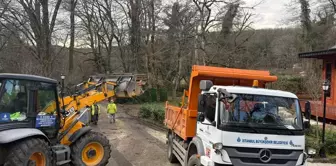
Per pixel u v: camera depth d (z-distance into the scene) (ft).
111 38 162.09
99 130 63.87
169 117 39.86
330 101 66.08
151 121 75.56
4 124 24.59
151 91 130.21
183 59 101.09
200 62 89.76
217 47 90.33
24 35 112.88
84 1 149.48
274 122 23.49
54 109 28.76
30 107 26.50
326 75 69.31
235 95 23.72
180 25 102.68
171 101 118.93
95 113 71.00
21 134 24.03
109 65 164.14
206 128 25.29
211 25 93.61
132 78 38.75
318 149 38.50
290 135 23.16
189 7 100.07
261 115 23.52
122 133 60.54
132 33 144.46
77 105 33.40
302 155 23.41
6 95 24.81
